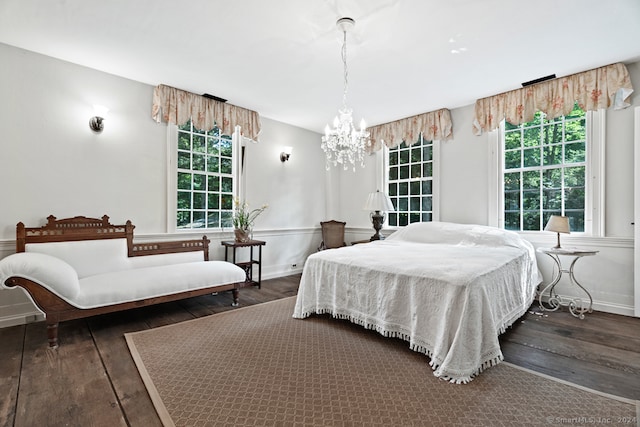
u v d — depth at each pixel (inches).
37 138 113.6
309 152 212.5
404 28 95.7
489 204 155.9
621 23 92.3
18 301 109.0
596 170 126.5
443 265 91.7
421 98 155.5
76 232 118.6
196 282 119.9
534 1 82.7
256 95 151.9
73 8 87.0
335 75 129.5
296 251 204.2
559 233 126.2
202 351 87.4
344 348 89.7
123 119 132.6
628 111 119.2
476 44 105.0
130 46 107.6
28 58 111.7
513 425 56.9
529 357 84.4
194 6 85.8
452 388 69.0
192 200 157.5
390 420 58.5
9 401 64.0
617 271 121.3
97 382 71.6
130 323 110.2
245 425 57.1
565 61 116.6
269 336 98.4
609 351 87.9
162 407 62.1
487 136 156.9
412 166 191.3
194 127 157.8
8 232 108.4
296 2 83.9
